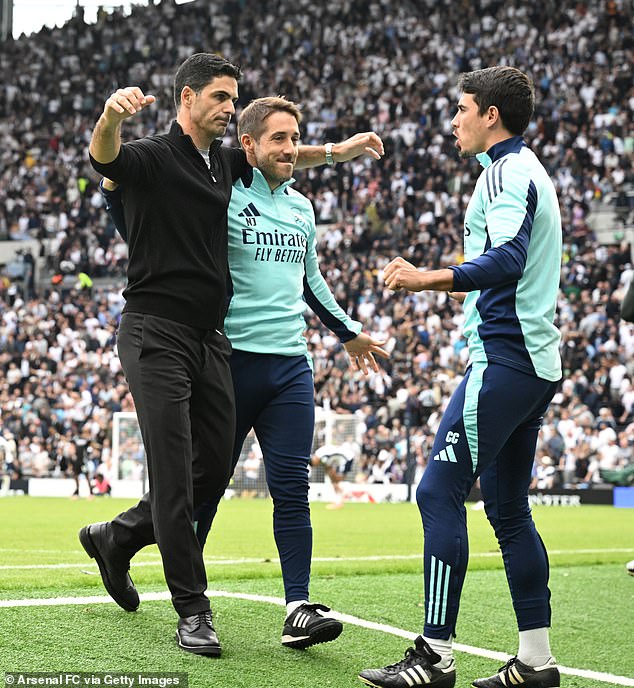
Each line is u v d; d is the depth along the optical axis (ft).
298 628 46.52
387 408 251.80
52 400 289.33
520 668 42.27
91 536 51.31
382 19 357.20
